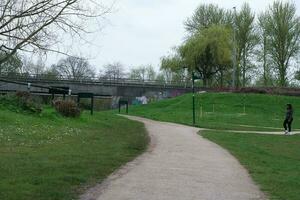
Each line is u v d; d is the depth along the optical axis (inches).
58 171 460.8
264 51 3521.2
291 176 524.4
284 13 3417.8
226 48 3223.4
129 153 652.1
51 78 2883.9
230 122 1841.8
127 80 3454.7
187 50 3299.7
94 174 466.0
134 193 396.5
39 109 1069.1
